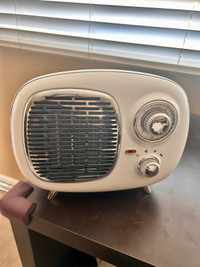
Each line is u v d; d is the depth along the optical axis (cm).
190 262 36
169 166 44
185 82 63
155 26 55
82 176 43
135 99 36
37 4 59
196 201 48
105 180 43
